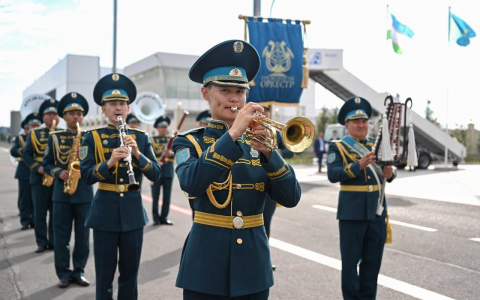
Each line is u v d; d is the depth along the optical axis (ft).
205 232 8.34
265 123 7.71
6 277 18.11
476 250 21.21
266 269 8.44
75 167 16.19
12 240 24.39
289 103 25.35
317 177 57.36
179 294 16.17
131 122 36.01
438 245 22.20
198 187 7.55
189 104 113.70
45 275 18.42
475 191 41.83
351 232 14.43
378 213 14.29
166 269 19.11
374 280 14.56
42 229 22.27
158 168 14.32
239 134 7.50
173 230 26.84
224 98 8.46
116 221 13.25
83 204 17.35
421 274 17.84
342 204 14.69
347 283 14.40
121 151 12.92
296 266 19.20
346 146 15.40
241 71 8.46
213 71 8.45
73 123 18.40
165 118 34.27
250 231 8.42
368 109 15.92
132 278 13.64
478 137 107.76
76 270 17.44
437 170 66.95
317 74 80.12
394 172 14.97
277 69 24.95
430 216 29.71
